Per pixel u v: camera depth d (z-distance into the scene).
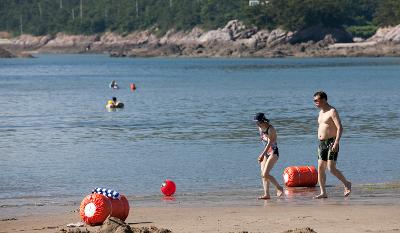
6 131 71.19
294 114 86.56
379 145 57.31
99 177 44.09
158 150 56.09
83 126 75.31
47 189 40.16
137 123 77.62
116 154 54.22
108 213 28.69
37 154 54.78
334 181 41.28
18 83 168.38
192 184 41.09
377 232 26.20
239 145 58.34
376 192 36.88
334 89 136.25
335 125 34.78
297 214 30.41
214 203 34.59
